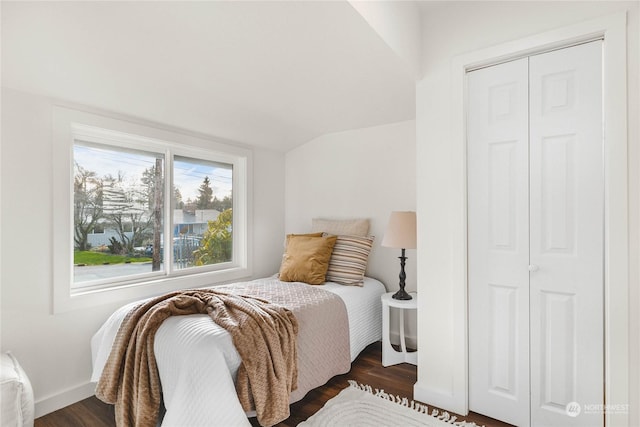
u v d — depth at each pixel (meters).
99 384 1.85
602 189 1.71
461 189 2.07
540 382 1.87
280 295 2.50
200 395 1.53
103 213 2.52
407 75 2.39
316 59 2.17
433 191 2.19
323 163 3.70
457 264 2.08
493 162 2.02
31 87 2.01
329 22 1.80
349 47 2.04
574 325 1.79
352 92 2.65
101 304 2.35
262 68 2.26
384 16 1.86
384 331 2.74
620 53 1.63
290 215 3.98
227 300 2.04
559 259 1.82
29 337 2.03
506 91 1.98
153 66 2.09
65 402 2.16
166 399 1.65
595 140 1.73
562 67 1.81
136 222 2.73
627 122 1.62
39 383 2.06
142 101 2.41
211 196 3.32
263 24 1.82
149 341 1.75
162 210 2.91
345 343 2.53
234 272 3.39
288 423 1.95
